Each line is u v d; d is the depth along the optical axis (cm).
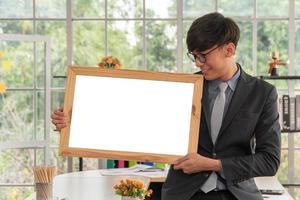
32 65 557
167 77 212
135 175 440
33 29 557
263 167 208
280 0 545
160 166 475
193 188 212
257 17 546
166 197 219
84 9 553
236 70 218
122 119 214
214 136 212
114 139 214
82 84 215
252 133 212
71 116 215
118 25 553
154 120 213
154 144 213
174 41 550
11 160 561
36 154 561
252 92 214
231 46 205
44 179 293
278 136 213
